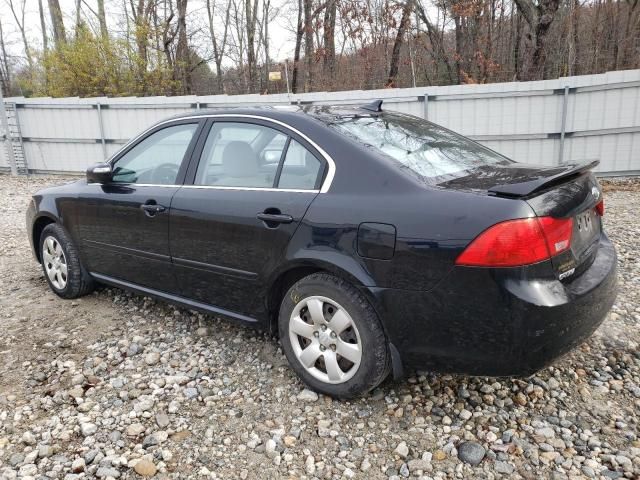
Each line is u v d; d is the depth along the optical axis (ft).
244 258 10.53
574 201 8.71
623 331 12.27
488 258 7.73
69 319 13.87
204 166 11.64
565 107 30.94
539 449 8.54
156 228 12.10
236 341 12.38
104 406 9.96
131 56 58.03
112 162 13.65
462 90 32.48
